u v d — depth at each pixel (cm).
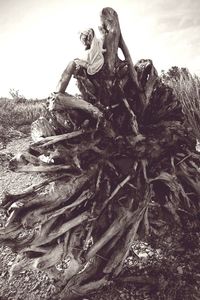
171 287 300
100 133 285
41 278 342
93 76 271
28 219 256
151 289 304
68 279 306
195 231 375
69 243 291
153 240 373
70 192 275
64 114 277
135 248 366
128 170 303
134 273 329
